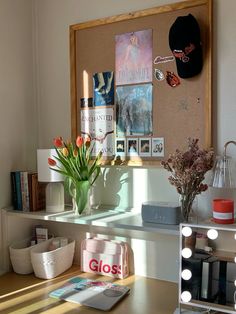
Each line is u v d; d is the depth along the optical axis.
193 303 1.39
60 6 2.03
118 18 1.83
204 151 1.50
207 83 1.61
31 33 2.10
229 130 1.60
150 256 1.81
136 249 1.85
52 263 1.81
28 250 1.88
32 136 2.12
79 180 1.81
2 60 1.91
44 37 2.10
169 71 1.72
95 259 1.87
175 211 1.54
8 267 1.94
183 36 1.58
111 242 1.85
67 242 1.96
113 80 1.87
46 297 1.59
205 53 1.62
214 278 1.39
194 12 1.64
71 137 2.00
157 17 1.74
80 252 1.99
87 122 1.96
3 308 1.48
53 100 2.09
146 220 1.61
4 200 1.94
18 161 2.03
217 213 1.45
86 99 1.96
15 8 1.99
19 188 1.94
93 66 1.93
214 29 1.61
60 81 2.06
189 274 1.41
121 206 1.90
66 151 1.78
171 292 1.64
